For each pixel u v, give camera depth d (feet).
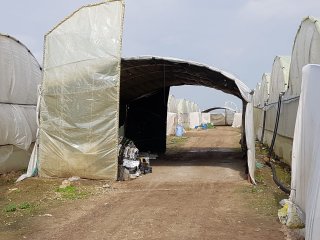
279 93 60.95
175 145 81.25
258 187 35.99
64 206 29.73
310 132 21.48
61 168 41.32
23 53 52.54
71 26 41.73
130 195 33.63
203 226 24.23
